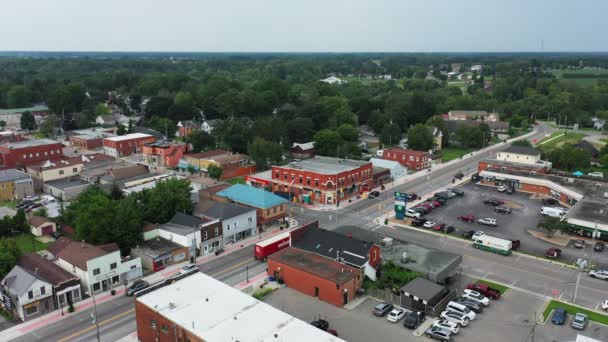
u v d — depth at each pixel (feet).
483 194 387.55
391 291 216.54
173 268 245.45
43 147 450.30
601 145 563.07
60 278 210.79
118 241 248.73
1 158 442.91
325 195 358.02
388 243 254.88
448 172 461.78
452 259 235.40
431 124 609.83
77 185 381.60
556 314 193.77
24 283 198.29
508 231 301.63
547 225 285.84
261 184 392.68
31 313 197.88
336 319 195.93
